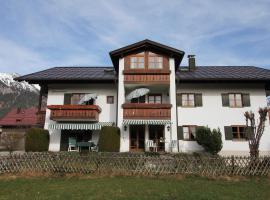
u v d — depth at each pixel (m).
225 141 26.02
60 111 25.95
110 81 27.39
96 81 27.42
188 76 27.47
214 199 10.48
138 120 24.69
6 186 12.80
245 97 27.05
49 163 16.16
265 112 19.81
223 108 26.84
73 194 11.15
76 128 25.52
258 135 18.91
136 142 25.67
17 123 44.72
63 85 28.20
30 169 16.06
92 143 25.80
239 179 14.73
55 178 14.84
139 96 26.03
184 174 15.60
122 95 25.56
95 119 25.89
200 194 11.19
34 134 24.55
